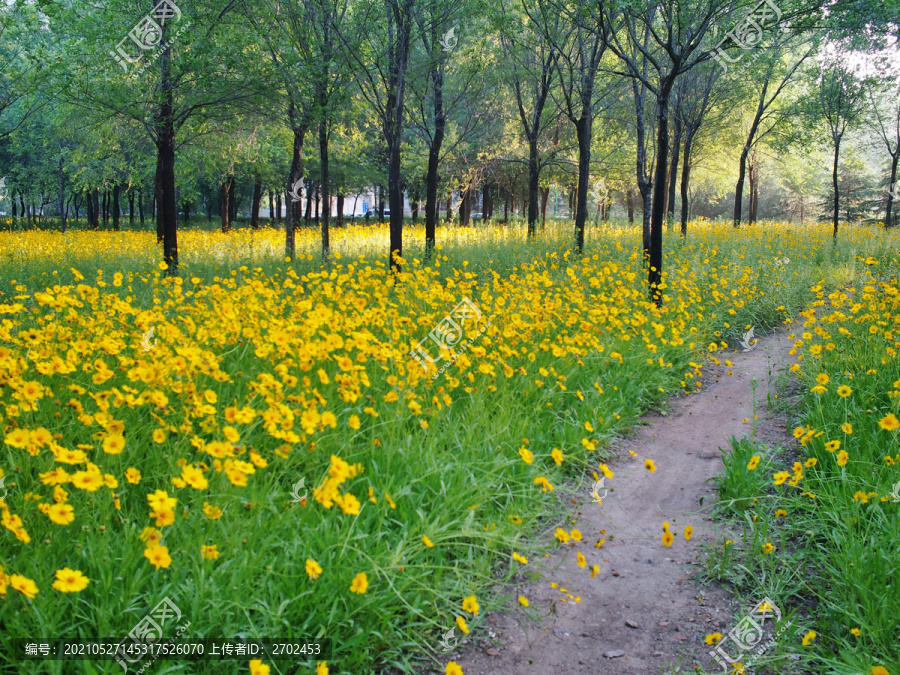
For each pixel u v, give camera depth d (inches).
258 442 159.0
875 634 111.0
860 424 190.4
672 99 725.3
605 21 440.1
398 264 440.5
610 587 136.0
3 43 473.4
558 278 424.5
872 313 285.0
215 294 256.4
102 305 249.4
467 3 461.1
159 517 105.1
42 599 100.0
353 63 454.3
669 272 458.3
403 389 179.2
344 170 1181.1
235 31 436.5
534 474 170.2
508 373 220.2
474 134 735.7
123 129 627.8
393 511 143.0
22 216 1676.9
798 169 1355.8
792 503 158.9
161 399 145.3
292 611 111.2
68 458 112.7
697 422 233.8
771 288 425.4
